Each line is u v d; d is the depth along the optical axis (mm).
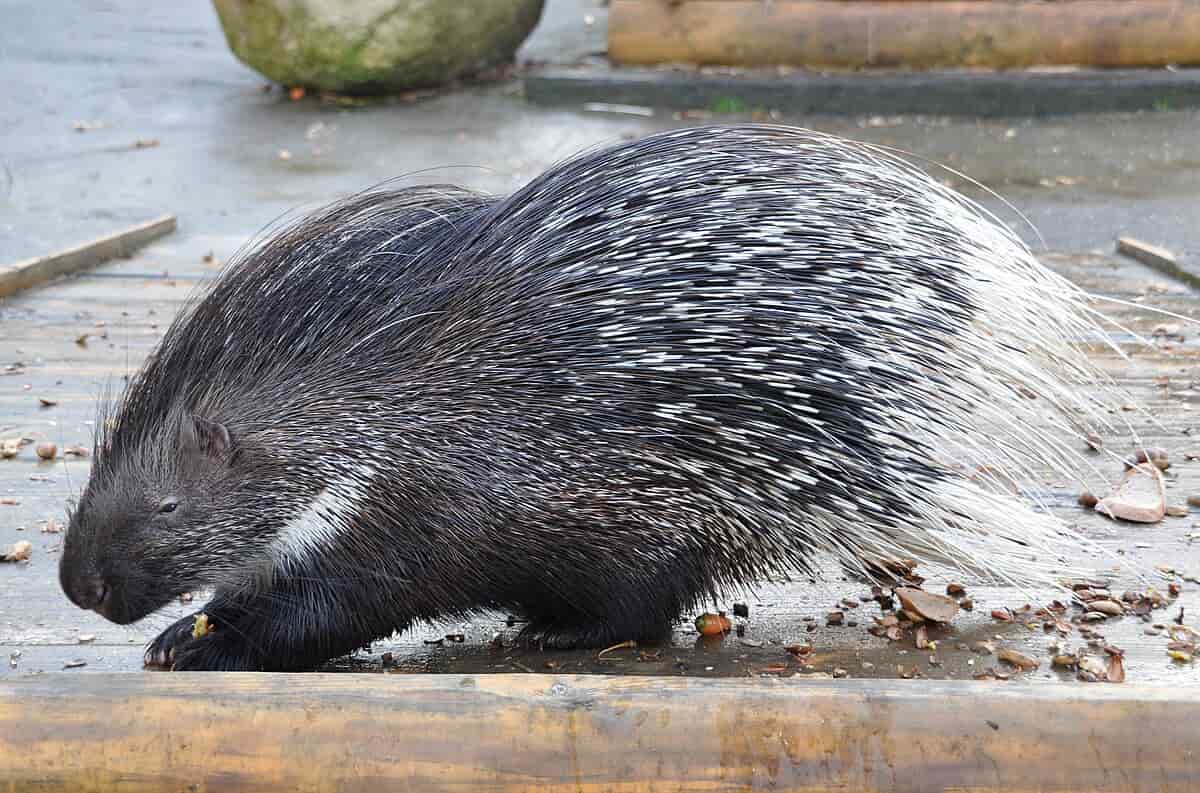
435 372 3520
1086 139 11727
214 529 3514
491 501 3514
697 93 12945
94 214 9672
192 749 2871
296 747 2855
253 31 13344
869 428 3510
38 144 11875
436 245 3674
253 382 3584
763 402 3463
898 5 13102
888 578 4070
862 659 3609
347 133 12242
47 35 16406
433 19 13141
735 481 3510
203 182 10625
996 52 13008
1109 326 6441
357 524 3543
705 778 2826
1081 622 3756
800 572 3910
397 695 2873
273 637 3604
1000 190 10078
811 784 2822
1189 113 12500
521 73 14234
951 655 3604
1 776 2877
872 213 3559
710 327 3438
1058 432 5043
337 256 3693
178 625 3750
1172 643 3600
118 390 5758
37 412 5527
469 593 3656
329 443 3521
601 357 3457
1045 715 2793
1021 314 3637
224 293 3699
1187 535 4293
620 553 3598
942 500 3590
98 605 3467
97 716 2881
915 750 2807
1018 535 3684
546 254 3531
